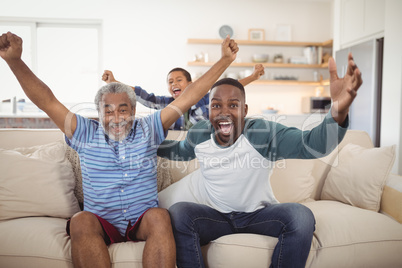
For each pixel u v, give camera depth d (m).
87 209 1.36
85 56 5.35
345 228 1.34
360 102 4.20
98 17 5.25
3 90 5.14
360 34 4.39
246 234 1.33
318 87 5.51
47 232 1.28
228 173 1.37
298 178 1.75
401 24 3.47
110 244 1.29
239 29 5.49
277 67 5.56
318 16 5.62
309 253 1.28
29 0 5.10
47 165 1.54
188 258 1.24
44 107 1.29
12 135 1.75
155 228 1.21
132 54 5.33
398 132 3.54
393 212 1.50
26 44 5.21
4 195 1.43
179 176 1.76
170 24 5.37
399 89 3.52
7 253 1.21
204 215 1.32
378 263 1.30
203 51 5.41
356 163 1.70
